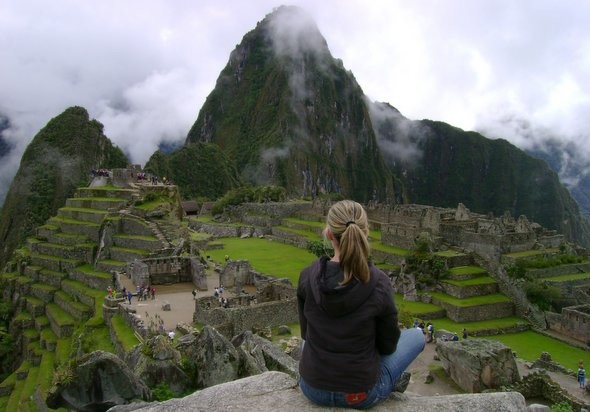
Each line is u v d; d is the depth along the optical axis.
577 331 50.94
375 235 83.81
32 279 64.25
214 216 139.88
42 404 35.75
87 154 162.88
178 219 66.62
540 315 54.66
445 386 28.03
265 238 105.12
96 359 16.03
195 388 17.11
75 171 155.25
